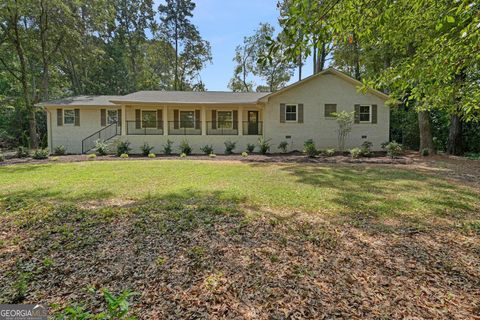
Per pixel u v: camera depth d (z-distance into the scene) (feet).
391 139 57.21
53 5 53.57
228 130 56.80
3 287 8.21
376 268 9.43
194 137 50.39
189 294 7.96
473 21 10.34
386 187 21.83
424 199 18.20
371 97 48.75
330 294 7.93
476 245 11.27
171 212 15.21
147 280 8.66
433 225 13.60
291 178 25.61
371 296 7.84
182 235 12.16
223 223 13.62
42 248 10.89
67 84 79.66
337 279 8.73
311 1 8.74
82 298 7.70
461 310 7.22
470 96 15.56
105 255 10.31
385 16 11.49
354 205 16.87
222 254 10.44
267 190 20.62
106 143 48.24
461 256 10.31
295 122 49.39
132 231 12.57
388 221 14.20
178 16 98.99
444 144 49.57
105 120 54.34
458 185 22.52
